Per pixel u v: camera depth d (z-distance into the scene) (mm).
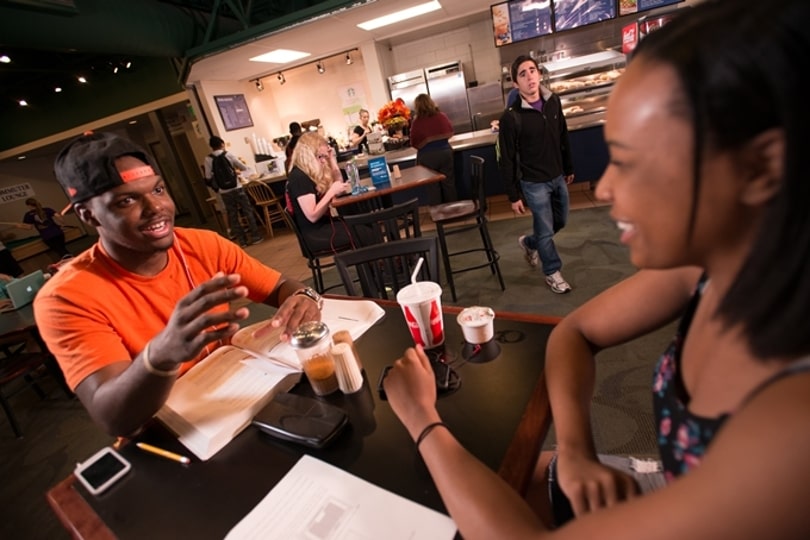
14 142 7930
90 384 829
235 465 703
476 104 6223
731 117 285
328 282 3678
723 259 367
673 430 465
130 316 1017
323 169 2797
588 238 3188
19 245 8477
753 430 294
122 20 3533
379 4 4219
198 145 8367
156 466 734
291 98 7629
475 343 893
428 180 2834
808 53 259
